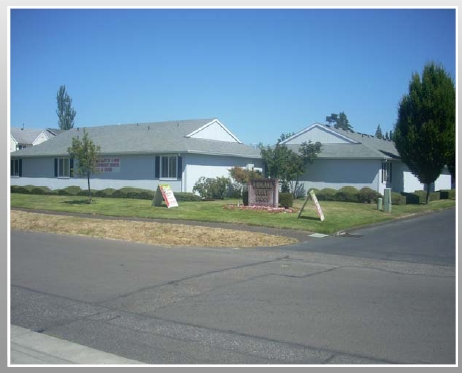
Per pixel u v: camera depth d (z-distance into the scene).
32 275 10.23
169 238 15.69
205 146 32.22
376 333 6.68
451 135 30.47
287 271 10.78
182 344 6.34
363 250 13.92
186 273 10.46
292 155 33.09
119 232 16.84
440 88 30.48
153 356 5.98
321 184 34.62
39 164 38.12
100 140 36.44
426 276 10.41
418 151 30.77
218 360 5.84
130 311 7.75
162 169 31.14
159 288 9.16
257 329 6.86
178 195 28.52
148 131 36.00
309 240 15.88
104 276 10.14
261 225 18.47
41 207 24.55
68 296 8.61
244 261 11.97
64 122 71.06
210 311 7.71
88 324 7.15
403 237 16.75
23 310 7.82
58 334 6.75
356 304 8.09
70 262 11.69
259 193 24.23
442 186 47.06
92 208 23.88
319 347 6.20
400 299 8.41
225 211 22.34
